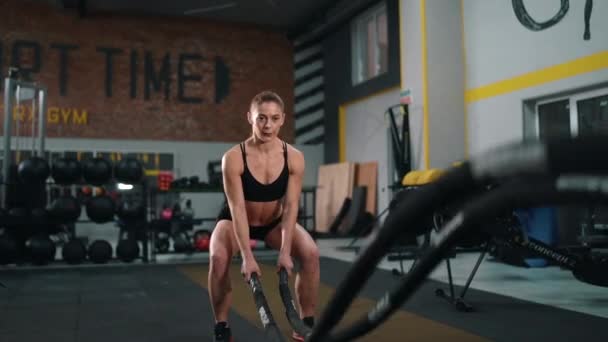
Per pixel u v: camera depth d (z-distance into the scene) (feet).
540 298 11.22
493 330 8.45
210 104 33.40
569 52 18.19
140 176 19.45
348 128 32.63
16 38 29.99
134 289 13.41
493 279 13.88
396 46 27.22
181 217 23.26
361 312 10.01
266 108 6.20
